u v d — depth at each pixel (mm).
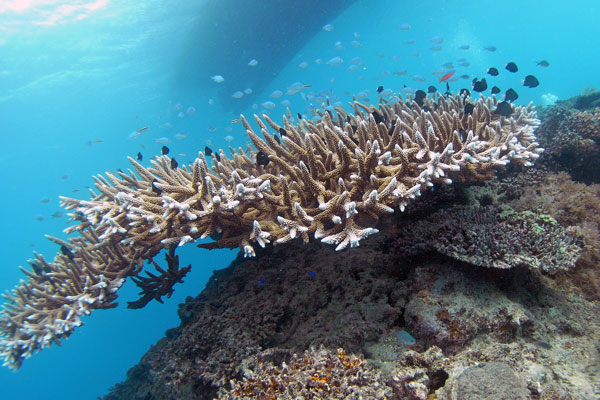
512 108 1421
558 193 1326
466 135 1128
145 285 1501
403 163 962
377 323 965
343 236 904
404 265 1089
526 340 855
